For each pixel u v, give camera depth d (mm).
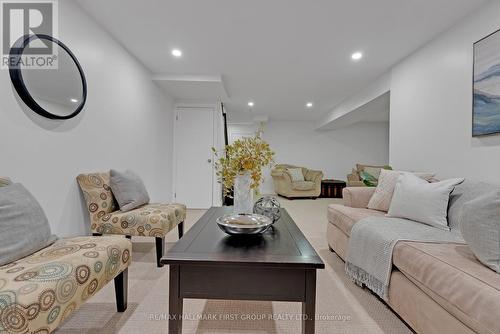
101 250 1255
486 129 1854
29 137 1606
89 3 2008
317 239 2879
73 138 1988
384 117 6480
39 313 872
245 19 2188
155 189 3695
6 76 1468
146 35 2480
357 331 1310
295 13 2088
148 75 3371
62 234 1874
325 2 1941
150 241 2689
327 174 7266
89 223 2160
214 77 3561
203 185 4645
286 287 1083
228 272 1081
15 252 1083
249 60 3049
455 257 1183
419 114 2639
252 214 1654
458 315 978
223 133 5340
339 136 7305
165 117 4125
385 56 2867
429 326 1131
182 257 1068
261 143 1729
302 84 3910
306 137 7273
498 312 825
